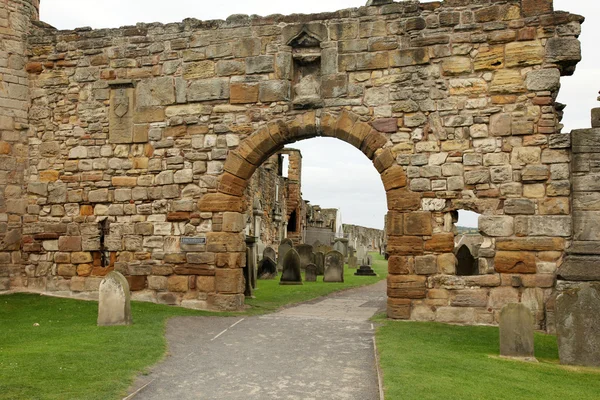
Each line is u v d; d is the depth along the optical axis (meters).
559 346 8.60
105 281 10.52
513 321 8.81
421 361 8.02
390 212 12.28
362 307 14.38
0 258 14.55
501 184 11.77
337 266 21.34
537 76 11.72
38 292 14.60
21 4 15.01
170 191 13.73
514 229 11.62
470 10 12.16
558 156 11.53
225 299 13.16
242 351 9.05
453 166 12.03
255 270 18.34
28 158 14.91
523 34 11.82
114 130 14.21
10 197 14.70
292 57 13.23
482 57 12.02
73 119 14.59
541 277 11.40
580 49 11.55
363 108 12.59
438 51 12.26
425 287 11.95
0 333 9.73
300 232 38.91
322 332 10.57
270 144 13.19
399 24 12.51
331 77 12.80
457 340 9.97
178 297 13.48
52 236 14.57
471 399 6.33
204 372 7.80
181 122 13.75
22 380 6.69
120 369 7.47
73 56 14.67
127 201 14.05
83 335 9.39
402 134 12.34
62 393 6.34
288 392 6.98
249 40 13.38
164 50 13.97
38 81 14.93
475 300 11.68
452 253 11.90
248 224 26.97
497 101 11.91
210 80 13.59
